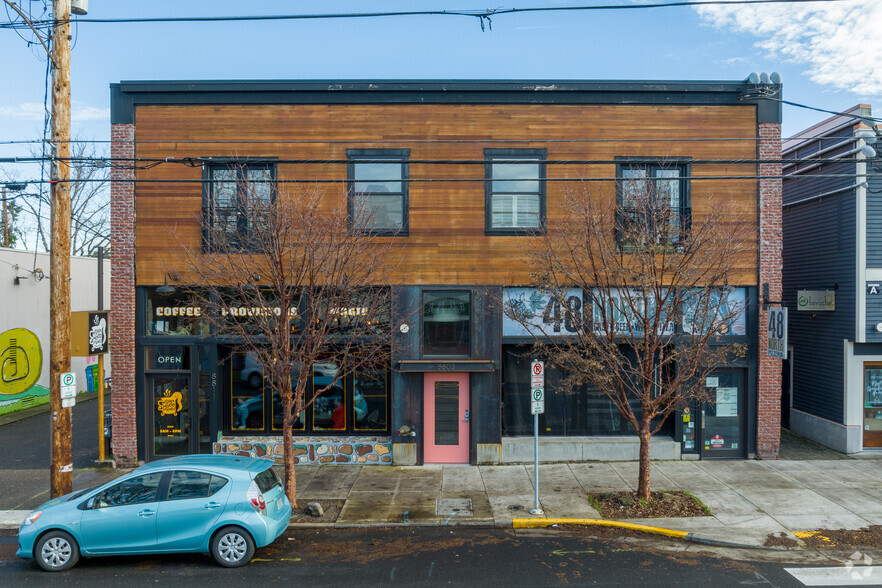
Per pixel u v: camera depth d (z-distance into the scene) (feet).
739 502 34.60
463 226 42.88
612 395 35.06
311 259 33.68
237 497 26.86
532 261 41.37
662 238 34.76
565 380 39.55
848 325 44.91
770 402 43.34
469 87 42.68
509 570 26.23
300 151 42.96
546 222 42.65
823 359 47.96
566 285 38.63
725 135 43.29
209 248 40.09
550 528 31.73
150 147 42.86
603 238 35.40
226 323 39.06
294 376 41.86
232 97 42.80
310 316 34.01
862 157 43.09
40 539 26.40
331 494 36.73
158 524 26.58
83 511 26.58
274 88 42.55
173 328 43.32
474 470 41.60
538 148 42.86
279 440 43.45
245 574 25.95
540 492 36.68
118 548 26.50
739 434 43.96
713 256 36.29
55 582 25.26
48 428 56.85
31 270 68.03
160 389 43.80
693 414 43.88
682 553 28.27
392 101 42.88
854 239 44.27
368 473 41.19
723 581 24.97
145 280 42.78
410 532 31.14
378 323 43.06
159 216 42.78
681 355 37.99
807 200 49.93
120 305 42.68
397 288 42.78
